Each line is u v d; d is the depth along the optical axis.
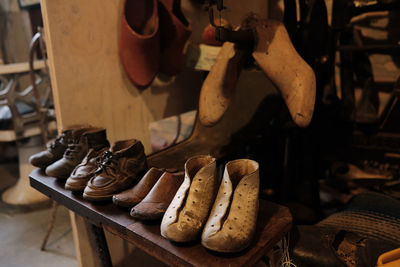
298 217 1.33
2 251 1.72
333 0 1.25
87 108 1.16
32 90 2.03
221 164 1.28
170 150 1.26
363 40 1.87
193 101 1.69
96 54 1.15
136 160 0.89
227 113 1.37
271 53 0.94
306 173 1.38
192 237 0.66
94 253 1.30
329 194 1.71
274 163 1.59
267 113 1.50
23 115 2.05
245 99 1.43
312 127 1.30
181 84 1.58
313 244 0.92
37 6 2.53
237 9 1.76
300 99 0.89
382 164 1.71
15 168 2.88
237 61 1.00
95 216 0.82
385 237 1.00
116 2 1.18
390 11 1.75
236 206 0.66
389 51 1.49
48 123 2.16
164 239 0.69
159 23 1.24
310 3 1.04
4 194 2.37
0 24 2.65
